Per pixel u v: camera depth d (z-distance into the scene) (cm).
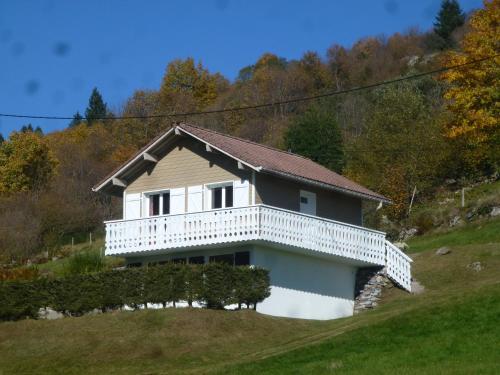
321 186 4394
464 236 5281
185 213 4172
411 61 11231
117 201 8425
